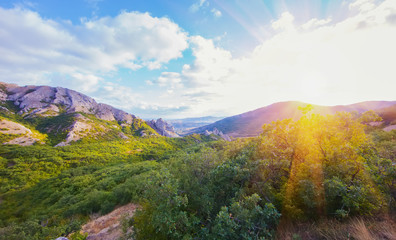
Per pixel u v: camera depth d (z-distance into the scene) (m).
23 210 28.27
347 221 4.64
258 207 4.55
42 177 48.03
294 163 6.97
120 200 17.83
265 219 5.05
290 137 7.31
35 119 117.50
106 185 28.58
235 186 6.77
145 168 35.00
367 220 4.46
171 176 5.73
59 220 16.70
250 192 6.29
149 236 5.35
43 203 29.69
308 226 4.83
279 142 7.90
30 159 59.00
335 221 4.77
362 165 5.37
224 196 6.61
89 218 15.64
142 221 5.79
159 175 5.39
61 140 93.94
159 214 4.80
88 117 141.38
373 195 4.64
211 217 5.70
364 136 6.27
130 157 76.81
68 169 55.00
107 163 65.12
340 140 6.15
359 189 4.54
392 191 5.04
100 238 9.16
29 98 143.88
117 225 10.49
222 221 4.52
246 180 6.96
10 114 116.06
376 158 5.50
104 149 85.44
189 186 6.57
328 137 6.68
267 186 6.25
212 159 7.54
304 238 4.34
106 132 124.88
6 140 77.06
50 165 56.03
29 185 40.75
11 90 152.00
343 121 6.67
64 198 26.06
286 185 6.29
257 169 6.60
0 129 81.81
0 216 27.05
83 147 84.44
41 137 92.62
